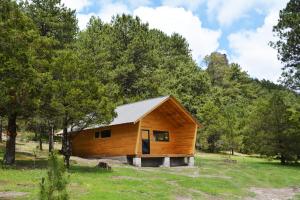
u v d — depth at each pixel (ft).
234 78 294.25
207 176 79.20
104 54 151.23
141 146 97.19
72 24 133.90
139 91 170.71
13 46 62.03
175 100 102.99
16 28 65.10
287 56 122.83
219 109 178.91
